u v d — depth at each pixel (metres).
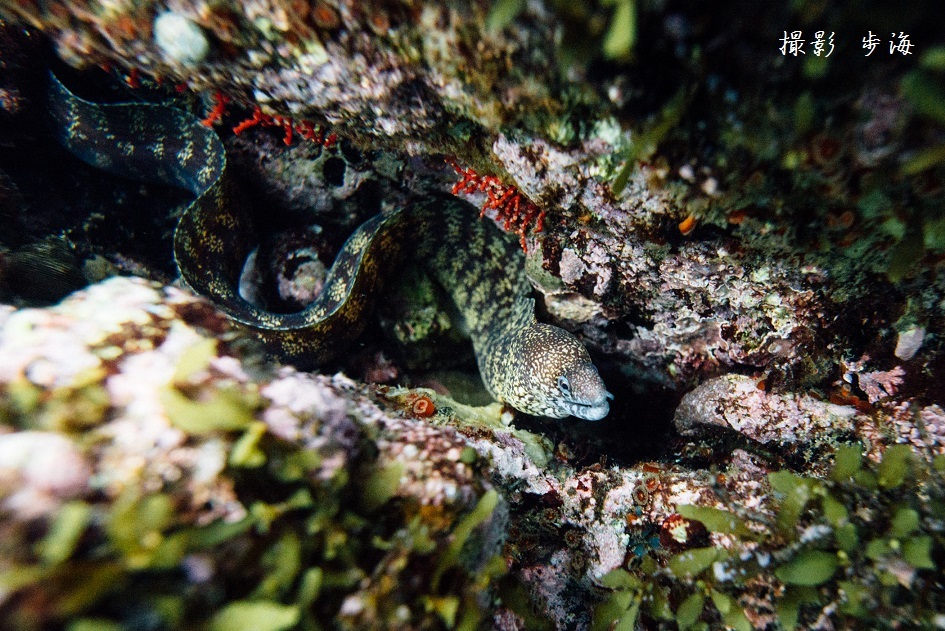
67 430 0.18
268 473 0.20
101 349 0.22
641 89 0.22
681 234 0.29
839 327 0.30
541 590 0.29
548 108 0.25
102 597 0.15
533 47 0.23
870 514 0.27
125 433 0.18
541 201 0.31
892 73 0.18
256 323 0.39
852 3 0.17
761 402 0.32
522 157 0.28
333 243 0.44
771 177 0.24
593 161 0.27
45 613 0.13
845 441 0.30
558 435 0.39
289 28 0.25
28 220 0.37
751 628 0.26
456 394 0.44
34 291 0.32
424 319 0.44
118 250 0.41
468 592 0.24
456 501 0.24
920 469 0.28
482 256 0.44
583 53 0.20
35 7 0.26
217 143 0.39
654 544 0.30
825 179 0.23
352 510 0.23
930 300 0.28
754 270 0.30
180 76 0.29
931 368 0.30
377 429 0.25
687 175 0.25
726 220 0.27
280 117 0.33
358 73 0.26
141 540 0.16
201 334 0.24
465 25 0.23
